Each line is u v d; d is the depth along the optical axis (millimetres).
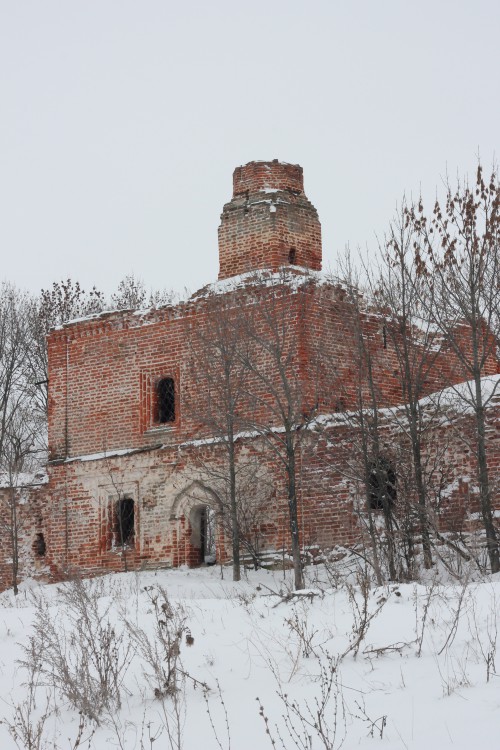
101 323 30109
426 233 22219
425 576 20359
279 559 24906
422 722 9867
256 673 12328
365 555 21703
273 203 28953
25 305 48375
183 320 28391
